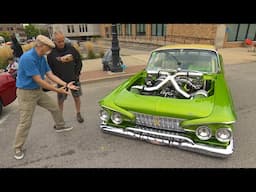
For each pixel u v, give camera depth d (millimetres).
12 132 3771
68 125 3963
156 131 2725
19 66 2660
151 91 3312
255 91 5832
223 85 3225
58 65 3365
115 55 7883
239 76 7641
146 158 2920
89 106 4945
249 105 4801
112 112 2973
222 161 2811
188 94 3053
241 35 17297
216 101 2699
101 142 3357
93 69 8914
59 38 3213
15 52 8773
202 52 4043
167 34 21719
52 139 3473
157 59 4211
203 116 2465
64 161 2898
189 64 3934
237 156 2908
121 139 3432
